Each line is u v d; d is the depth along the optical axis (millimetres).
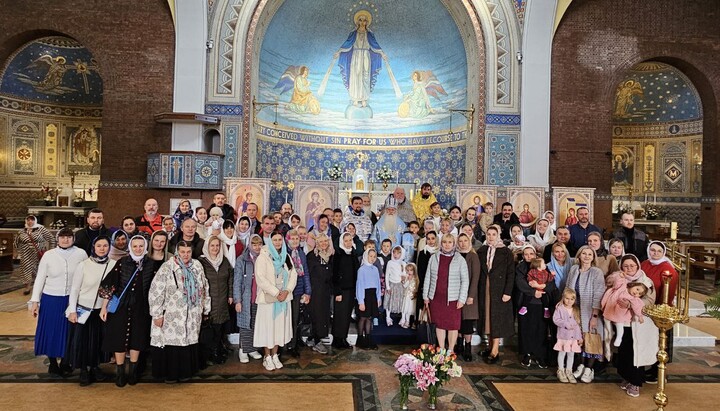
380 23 16203
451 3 14391
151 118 13359
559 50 13984
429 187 9688
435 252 6504
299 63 16156
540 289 6043
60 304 5359
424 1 15117
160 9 13391
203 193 13086
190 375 5418
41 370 5676
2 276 11406
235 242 6527
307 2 15039
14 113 17234
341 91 16938
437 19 15289
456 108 15664
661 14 14250
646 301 5336
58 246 5461
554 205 12148
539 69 13711
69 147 18547
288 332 5961
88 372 5324
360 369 5965
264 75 15078
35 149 17844
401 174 17000
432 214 8406
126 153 13336
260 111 14789
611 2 14109
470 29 14203
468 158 14719
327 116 16906
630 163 19047
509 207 8711
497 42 13812
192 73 13266
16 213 17344
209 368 5895
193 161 12414
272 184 14969
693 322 8508
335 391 5254
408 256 7660
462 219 9102
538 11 13500
